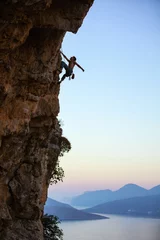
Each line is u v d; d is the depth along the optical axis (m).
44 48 29.38
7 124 28.86
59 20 27.14
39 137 33.62
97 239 146.62
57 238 58.69
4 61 26.17
